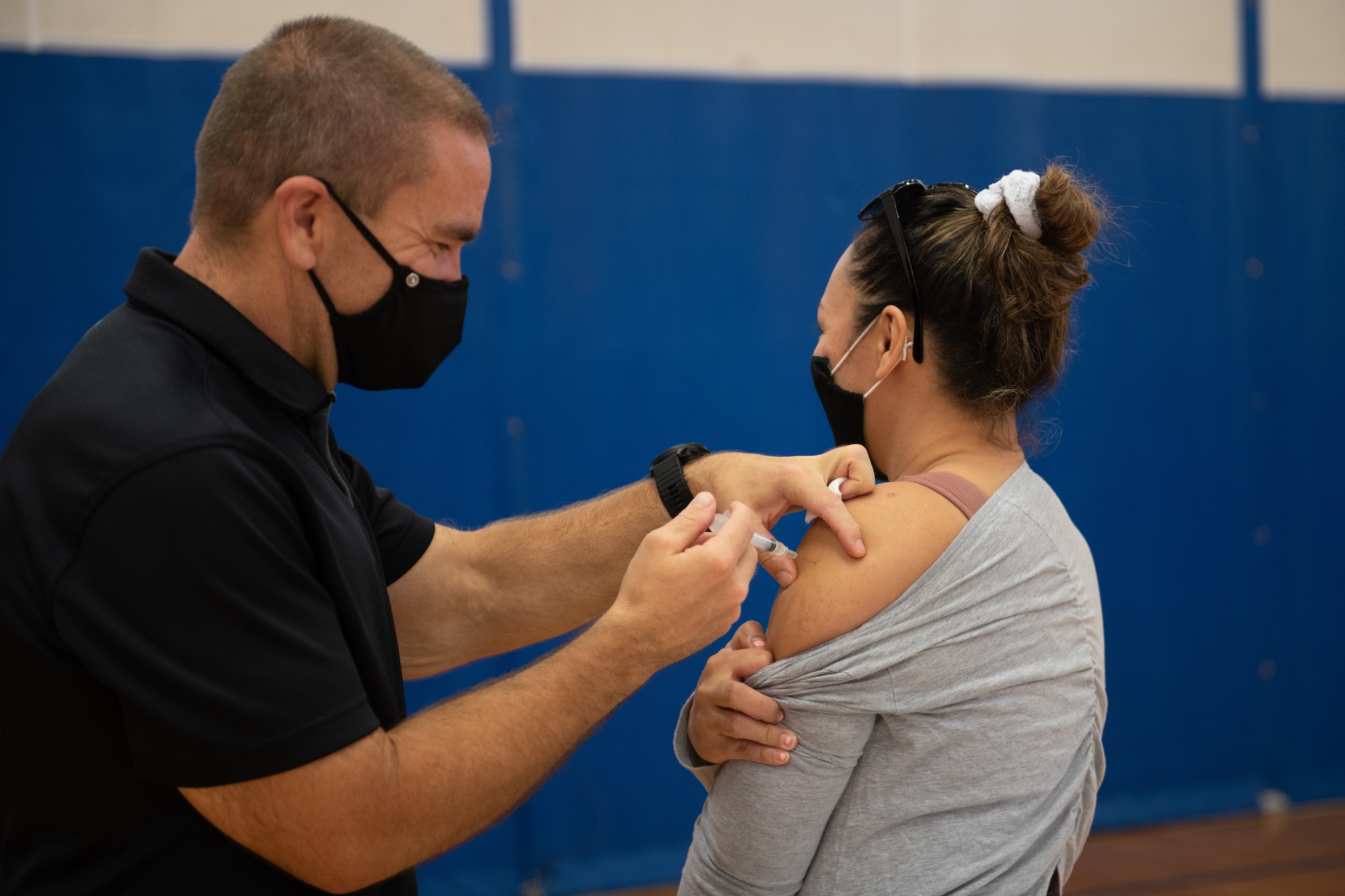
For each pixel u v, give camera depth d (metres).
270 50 0.95
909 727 0.93
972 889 0.92
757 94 2.99
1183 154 3.31
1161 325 3.29
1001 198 1.02
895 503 0.98
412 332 1.01
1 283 2.54
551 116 2.85
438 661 1.34
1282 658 3.38
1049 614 0.96
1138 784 3.26
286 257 0.95
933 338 1.03
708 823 1.01
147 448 0.81
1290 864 2.92
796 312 3.02
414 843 0.86
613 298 2.90
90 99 2.58
